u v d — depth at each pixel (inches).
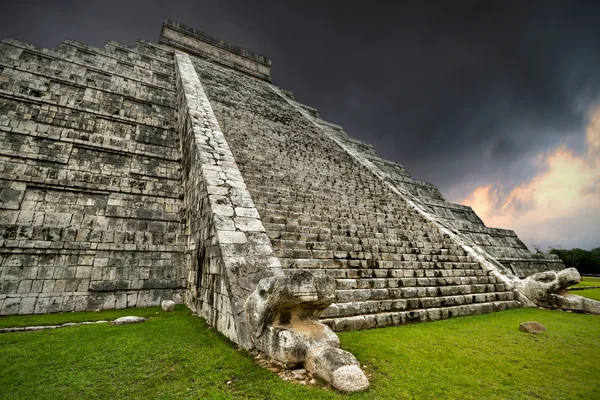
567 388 132.2
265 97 788.0
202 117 417.7
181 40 948.6
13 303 276.2
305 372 142.2
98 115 431.2
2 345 175.0
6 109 378.3
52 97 414.9
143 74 578.2
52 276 298.8
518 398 123.0
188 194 367.2
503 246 574.9
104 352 164.4
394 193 523.2
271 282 160.7
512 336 207.5
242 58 1051.9
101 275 316.8
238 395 121.0
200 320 237.3
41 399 116.8
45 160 352.2
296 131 627.5
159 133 464.4
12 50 447.5
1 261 285.6
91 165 377.7
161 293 333.1
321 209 366.6
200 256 278.1
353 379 125.5
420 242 388.2
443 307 268.2
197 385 129.0
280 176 404.8
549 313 288.8
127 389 125.4
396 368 148.5
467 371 147.9
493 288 333.4
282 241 269.9
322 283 158.9
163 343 178.4
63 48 516.7
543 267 573.3
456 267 358.6
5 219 304.3
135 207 371.9
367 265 292.5
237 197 276.7
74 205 342.0
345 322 209.0
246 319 177.3
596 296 397.1
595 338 205.5
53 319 254.2
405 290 266.1
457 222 558.6
